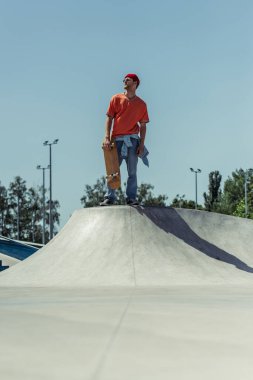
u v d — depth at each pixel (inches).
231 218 903.1
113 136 866.1
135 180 870.4
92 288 610.9
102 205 882.1
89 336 238.5
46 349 206.2
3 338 233.6
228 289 565.3
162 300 422.9
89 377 158.7
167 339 230.5
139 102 862.5
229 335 242.5
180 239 813.9
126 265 741.9
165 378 159.2
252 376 163.2
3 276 808.3
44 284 718.5
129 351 201.9
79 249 808.3
